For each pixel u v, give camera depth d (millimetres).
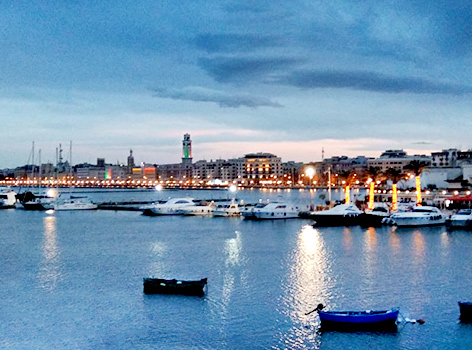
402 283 60531
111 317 50781
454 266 69125
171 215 154000
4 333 47219
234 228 116625
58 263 75062
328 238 96000
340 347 43562
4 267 72312
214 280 63531
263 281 62531
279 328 47469
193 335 46344
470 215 109938
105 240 99125
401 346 43594
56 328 48281
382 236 97438
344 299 54781
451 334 45688
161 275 66125
